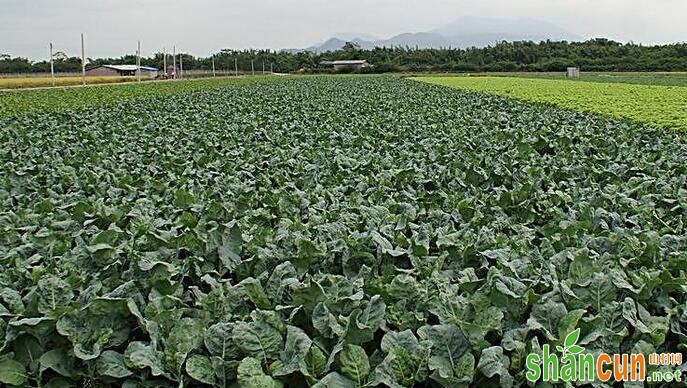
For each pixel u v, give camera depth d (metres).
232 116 22.31
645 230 6.05
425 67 104.62
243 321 4.05
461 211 7.05
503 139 14.84
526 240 5.80
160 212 7.27
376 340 4.04
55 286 4.39
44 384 3.86
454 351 3.67
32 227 6.51
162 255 5.44
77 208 7.05
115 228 6.04
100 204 7.17
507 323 4.11
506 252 5.26
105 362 3.74
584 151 12.54
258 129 17.59
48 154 12.45
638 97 31.92
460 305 4.15
